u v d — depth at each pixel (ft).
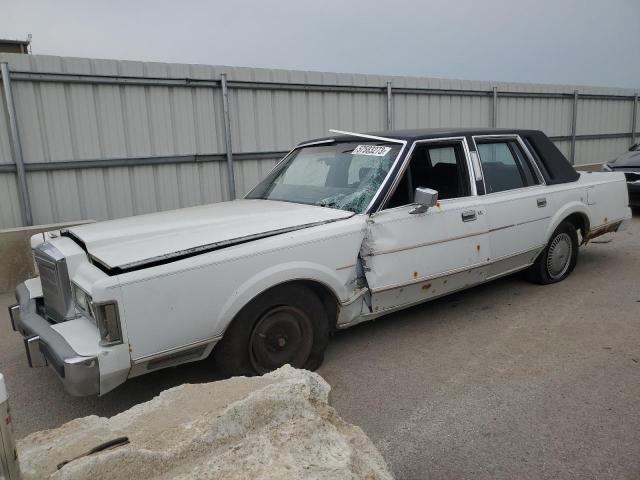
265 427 6.72
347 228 12.80
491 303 17.88
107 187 26.58
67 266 11.06
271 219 12.89
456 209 14.97
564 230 19.44
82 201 26.00
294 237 11.97
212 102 29.09
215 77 28.73
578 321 16.01
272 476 5.81
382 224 13.32
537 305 17.52
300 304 12.34
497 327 15.72
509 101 43.62
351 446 6.57
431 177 15.02
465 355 13.85
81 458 5.92
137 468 5.89
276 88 30.94
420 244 14.02
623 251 25.31
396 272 13.57
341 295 12.81
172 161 28.14
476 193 15.84
